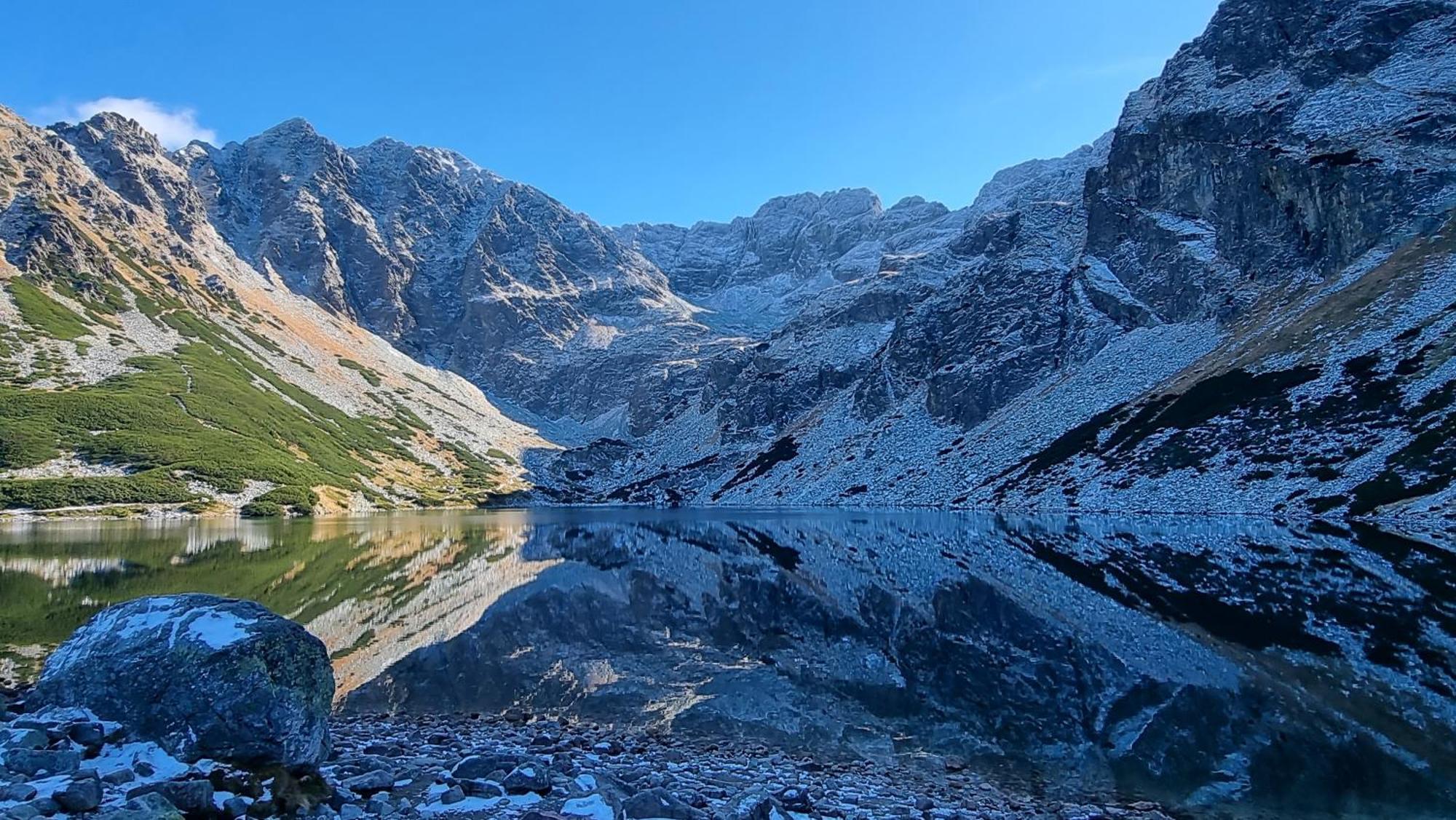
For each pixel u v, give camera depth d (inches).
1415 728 823.7
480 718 979.9
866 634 1450.5
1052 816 653.9
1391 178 5221.5
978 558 2389.3
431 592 1983.3
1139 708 945.5
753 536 3636.8
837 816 599.2
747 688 1119.0
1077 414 5900.6
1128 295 7204.7
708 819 511.8
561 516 6387.8
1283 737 818.8
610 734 916.6
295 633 544.1
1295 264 5792.3
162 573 2225.6
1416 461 2967.5
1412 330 3897.6
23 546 3110.2
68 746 462.3
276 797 455.8
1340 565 1888.5
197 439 6904.5
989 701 1021.2
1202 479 3828.7
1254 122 6811.0
